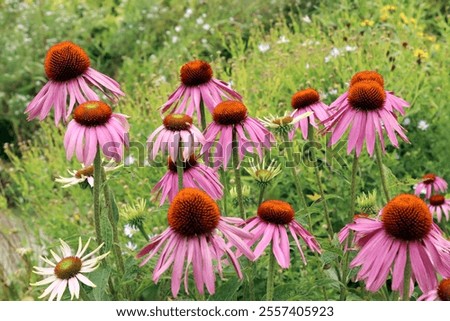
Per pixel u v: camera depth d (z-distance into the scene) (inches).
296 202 53.5
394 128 36.7
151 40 98.2
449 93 60.7
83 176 40.6
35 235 57.5
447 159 56.3
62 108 37.3
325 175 53.5
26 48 94.0
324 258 35.9
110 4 110.5
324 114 40.6
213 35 92.8
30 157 70.7
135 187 55.9
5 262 58.5
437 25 87.4
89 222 56.5
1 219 67.3
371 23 78.8
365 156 53.6
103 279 35.6
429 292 34.2
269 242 34.3
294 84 65.4
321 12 90.9
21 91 88.0
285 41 74.9
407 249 32.5
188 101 39.6
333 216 52.8
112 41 98.3
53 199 61.4
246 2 99.9
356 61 63.1
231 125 37.1
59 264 35.1
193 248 32.4
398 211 32.6
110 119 35.9
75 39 99.3
